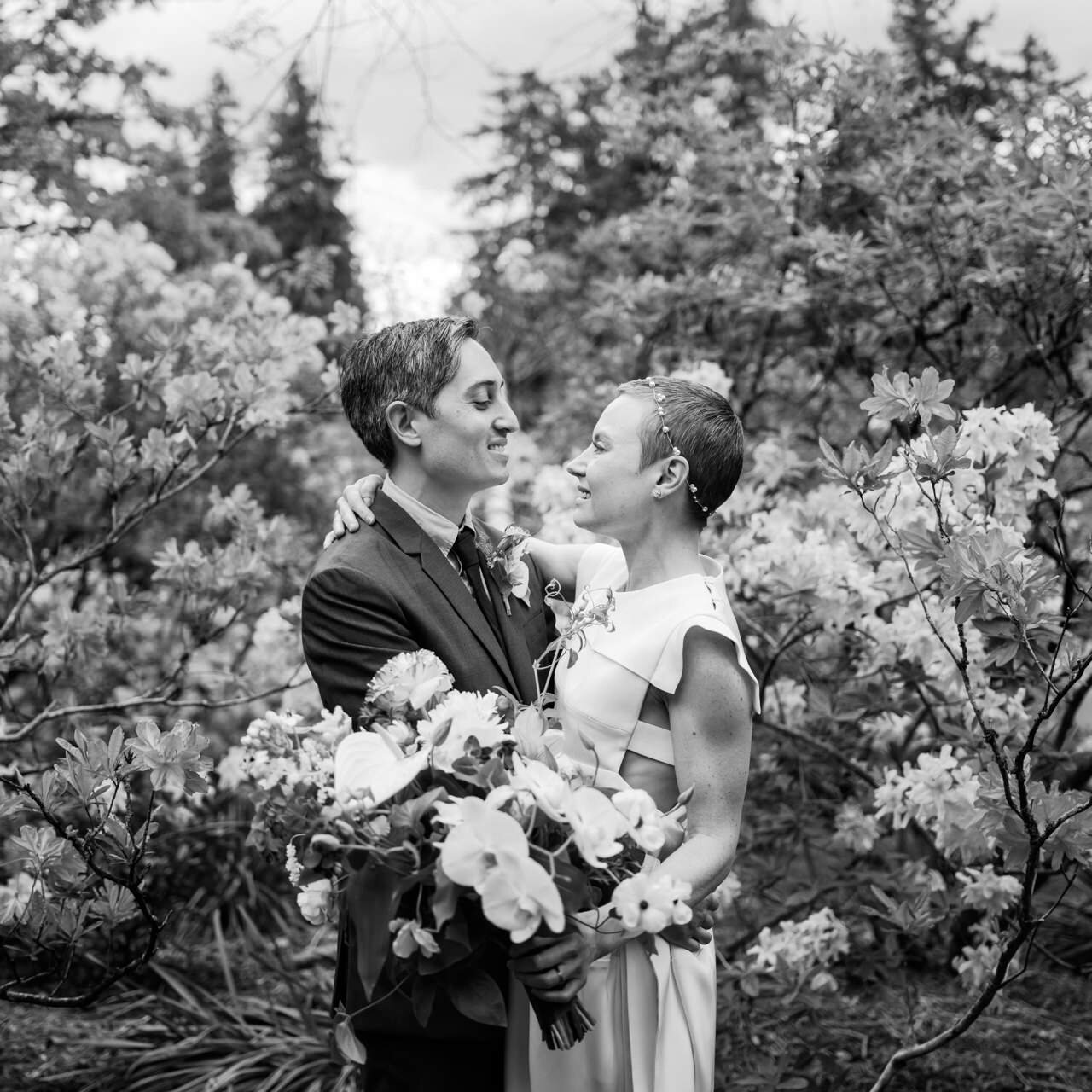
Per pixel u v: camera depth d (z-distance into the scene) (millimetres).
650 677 1826
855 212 4051
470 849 1491
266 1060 3129
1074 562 3174
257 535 3430
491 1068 1939
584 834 1532
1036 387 3723
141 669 4391
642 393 1985
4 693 3297
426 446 2051
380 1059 1942
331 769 1619
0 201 5844
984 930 2807
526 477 5156
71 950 2256
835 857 3164
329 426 6469
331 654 1950
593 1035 1824
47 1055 3311
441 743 1613
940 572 2188
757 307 3887
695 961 1896
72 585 4562
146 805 4008
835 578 2736
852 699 2914
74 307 4402
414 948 1564
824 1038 2918
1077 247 3295
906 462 2156
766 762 3268
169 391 3221
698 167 4656
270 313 3793
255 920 4277
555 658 1966
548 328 6629
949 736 2967
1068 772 3152
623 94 5090
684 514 1976
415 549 2047
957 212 3480
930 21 4957
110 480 3234
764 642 3139
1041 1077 3115
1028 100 4117
